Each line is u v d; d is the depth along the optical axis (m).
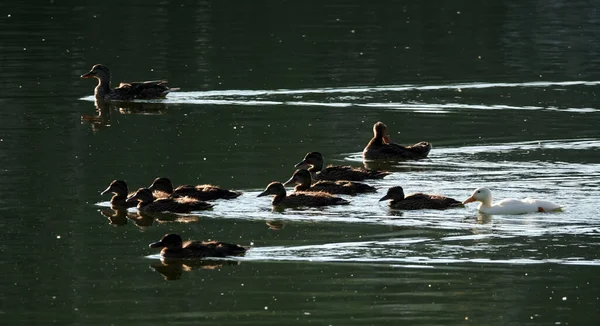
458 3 61.09
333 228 21.75
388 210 23.16
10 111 34.81
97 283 18.55
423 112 35.16
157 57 44.81
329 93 38.22
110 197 24.25
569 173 26.31
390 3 60.72
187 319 16.83
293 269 19.22
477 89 39.12
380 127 29.56
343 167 26.48
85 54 45.12
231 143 30.20
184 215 23.02
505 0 62.34
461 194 24.52
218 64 43.47
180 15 55.22
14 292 18.03
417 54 46.09
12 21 52.81
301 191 24.59
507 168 27.02
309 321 16.75
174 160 27.92
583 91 38.75
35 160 27.73
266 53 45.81
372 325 16.58
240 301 17.66
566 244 20.45
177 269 19.42
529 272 18.92
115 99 37.34
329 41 48.72
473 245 20.42
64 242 20.84
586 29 52.94
